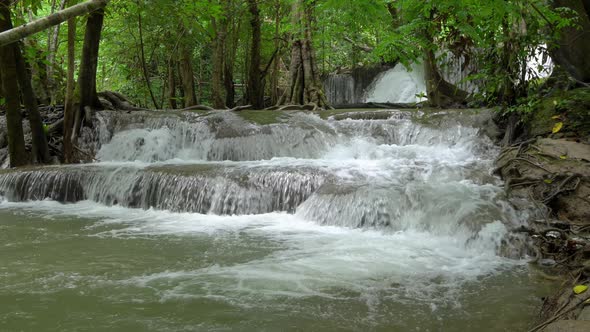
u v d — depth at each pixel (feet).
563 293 13.78
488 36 30.25
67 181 31.48
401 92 77.00
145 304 14.15
